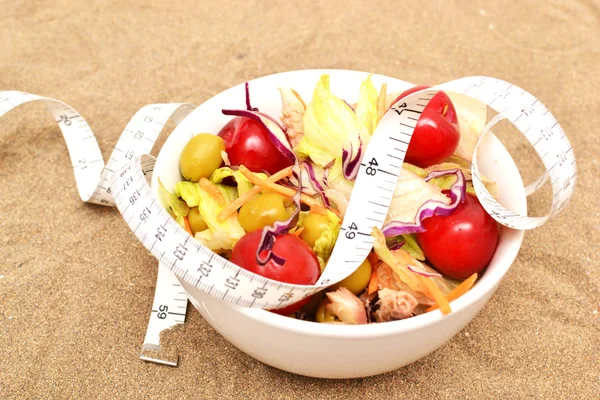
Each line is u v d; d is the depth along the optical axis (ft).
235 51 2.01
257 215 1.30
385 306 1.25
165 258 1.22
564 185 1.30
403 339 1.20
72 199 1.65
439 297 1.22
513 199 1.35
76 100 1.86
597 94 1.91
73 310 1.47
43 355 1.40
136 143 1.44
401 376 1.38
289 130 1.41
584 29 2.15
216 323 1.27
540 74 1.97
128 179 1.29
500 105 1.33
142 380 1.37
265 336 1.22
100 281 1.51
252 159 1.38
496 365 1.40
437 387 1.37
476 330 1.44
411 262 1.29
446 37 2.09
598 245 1.58
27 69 1.93
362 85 1.39
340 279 1.25
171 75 1.94
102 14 2.13
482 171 1.40
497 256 1.30
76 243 1.57
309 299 1.27
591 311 1.48
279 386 1.37
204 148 1.36
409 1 2.26
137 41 2.03
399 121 1.31
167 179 1.37
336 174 1.35
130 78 1.92
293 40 2.05
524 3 2.26
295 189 1.35
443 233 1.29
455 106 1.42
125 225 1.60
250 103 1.47
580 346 1.43
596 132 1.81
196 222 1.35
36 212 1.62
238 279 1.19
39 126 1.80
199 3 2.20
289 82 1.48
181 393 1.36
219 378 1.38
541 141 1.31
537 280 1.52
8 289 1.49
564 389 1.38
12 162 1.72
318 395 1.36
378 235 1.27
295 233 1.31
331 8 2.20
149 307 1.47
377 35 2.09
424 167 1.37
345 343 1.19
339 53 2.02
